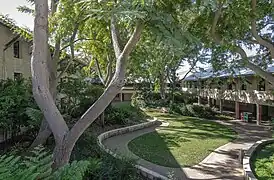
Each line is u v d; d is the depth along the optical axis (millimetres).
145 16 5770
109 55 15711
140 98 36312
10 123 10273
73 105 15773
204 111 27516
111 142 15266
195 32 10125
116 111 20828
